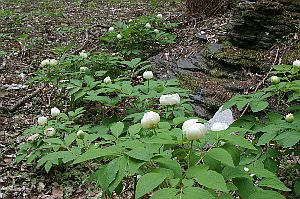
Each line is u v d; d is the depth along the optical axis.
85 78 1.58
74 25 3.46
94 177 0.74
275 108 1.33
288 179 1.14
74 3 4.73
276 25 2.15
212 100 1.73
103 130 1.36
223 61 2.03
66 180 1.34
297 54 1.93
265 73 1.90
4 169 1.40
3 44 2.92
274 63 1.92
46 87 2.08
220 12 2.94
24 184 1.33
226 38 2.29
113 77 1.88
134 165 0.64
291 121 0.95
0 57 2.63
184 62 2.17
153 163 0.69
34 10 4.19
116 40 2.48
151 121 0.74
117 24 2.51
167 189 0.57
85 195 1.26
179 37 2.63
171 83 1.43
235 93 1.77
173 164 0.64
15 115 1.83
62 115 1.41
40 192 1.29
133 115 1.22
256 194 0.64
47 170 1.15
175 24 2.70
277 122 0.97
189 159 0.67
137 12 3.92
